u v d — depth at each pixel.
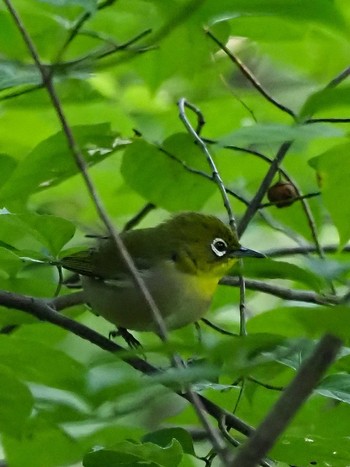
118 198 14.20
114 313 11.29
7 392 7.93
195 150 11.18
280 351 6.12
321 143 12.80
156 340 13.75
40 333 10.59
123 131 13.33
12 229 9.88
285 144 11.09
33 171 9.95
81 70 8.67
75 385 7.59
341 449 8.35
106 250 11.21
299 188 12.49
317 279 6.82
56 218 8.94
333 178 8.36
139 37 8.98
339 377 8.02
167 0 8.05
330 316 5.06
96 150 10.42
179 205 11.65
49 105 11.72
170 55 10.59
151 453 8.03
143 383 6.27
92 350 13.27
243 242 16.34
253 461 5.55
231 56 11.11
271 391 9.77
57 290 9.88
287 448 8.38
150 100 13.64
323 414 9.38
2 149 13.23
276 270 6.81
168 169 11.23
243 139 6.79
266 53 14.24
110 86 13.46
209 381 8.38
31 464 9.45
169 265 11.27
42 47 10.66
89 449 9.03
